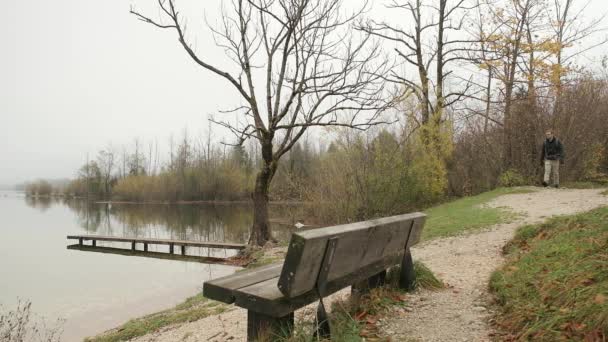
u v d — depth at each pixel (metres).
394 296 4.75
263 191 14.89
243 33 13.95
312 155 39.78
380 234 4.11
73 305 10.43
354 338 3.40
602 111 21.75
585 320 3.03
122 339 6.59
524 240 7.32
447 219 12.74
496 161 22.39
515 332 3.52
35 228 32.25
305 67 14.00
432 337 3.67
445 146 19.48
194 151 68.31
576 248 4.59
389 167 18.02
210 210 49.03
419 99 19.45
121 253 19.77
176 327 6.36
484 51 21.50
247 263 13.41
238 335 4.94
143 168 84.69
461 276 6.09
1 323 8.14
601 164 21.45
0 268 15.89
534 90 21.64
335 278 3.57
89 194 91.19
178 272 14.23
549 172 17.92
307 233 2.99
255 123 14.35
